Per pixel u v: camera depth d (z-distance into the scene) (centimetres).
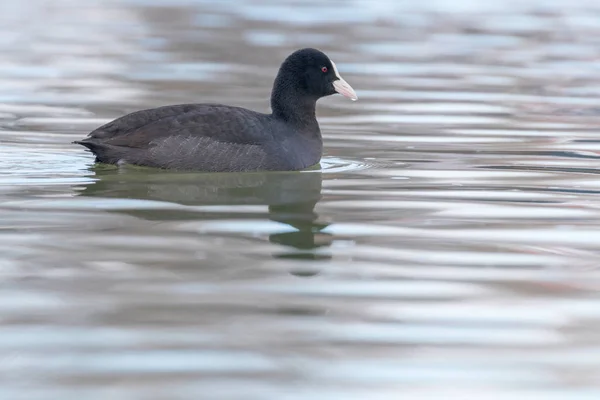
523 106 2423
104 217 1444
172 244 1316
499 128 2181
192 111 1766
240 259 1258
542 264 1253
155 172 1730
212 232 1377
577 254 1294
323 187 1664
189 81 2672
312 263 1247
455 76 2802
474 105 2431
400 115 2316
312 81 1870
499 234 1384
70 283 1153
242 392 882
